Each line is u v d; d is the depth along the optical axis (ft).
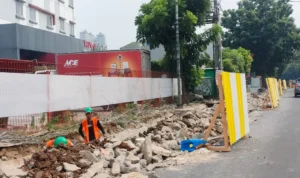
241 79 37.45
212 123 33.22
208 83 96.12
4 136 26.78
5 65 30.42
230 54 134.72
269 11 174.29
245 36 176.65
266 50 179.93
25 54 99.14
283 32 176.24
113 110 47.03
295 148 31.27
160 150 28.91
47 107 32.42
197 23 79.71
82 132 30.94
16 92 28.68
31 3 109.09
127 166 24.21
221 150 30.89
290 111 68.13
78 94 37.76
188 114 49.49
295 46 183.11
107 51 72.18
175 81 77.82
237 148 32.17
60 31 130.00
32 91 30.48
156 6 72.64
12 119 28.89
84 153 24.67
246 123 37.70
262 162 26.48
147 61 76.13
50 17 122.62
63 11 133.08
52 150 24.36
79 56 72.59
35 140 27.94
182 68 81.51
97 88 41.96
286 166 24.99
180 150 32.01
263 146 32.71
